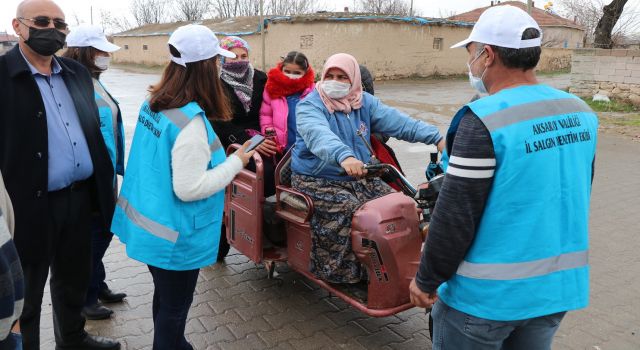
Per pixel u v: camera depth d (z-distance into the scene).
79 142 2.81
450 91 19.41
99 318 3.60
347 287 3.36
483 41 1.95
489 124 1.81
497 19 1.93
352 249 3.16
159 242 2.47
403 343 3.41
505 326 1.95
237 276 4.34
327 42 22.75
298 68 4.39
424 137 3.51
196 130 2.40
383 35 23.47
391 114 3.60
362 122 3.52
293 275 4.36
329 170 3.33
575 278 1.97
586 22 29.83
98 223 3.40
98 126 2.93
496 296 1.90
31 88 2.60
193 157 2.38
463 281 1.96
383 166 2.97
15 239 2.60
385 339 3.45
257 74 4.61
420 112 14.14
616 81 13.62
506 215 1.86
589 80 14.12
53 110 2.72
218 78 2.56
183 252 2.52
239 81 4.42
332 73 3.34
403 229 3.00
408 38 24.27
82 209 2.91
